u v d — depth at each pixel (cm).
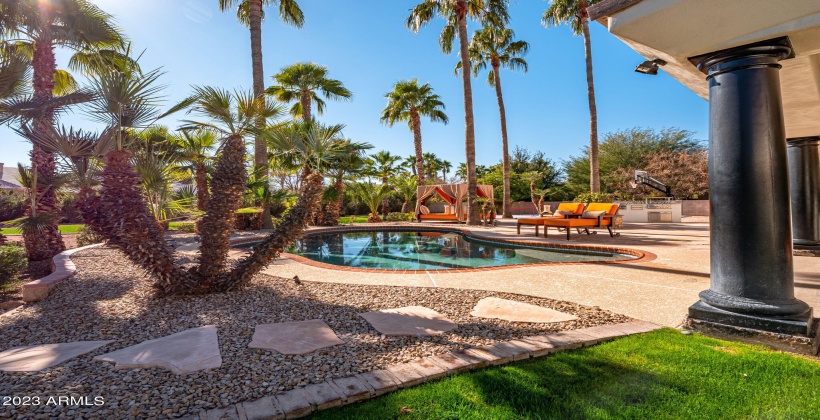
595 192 1592
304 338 282
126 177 390
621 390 196
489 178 2858
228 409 180
